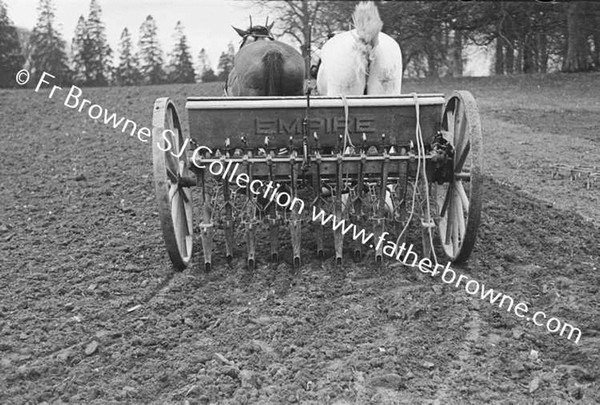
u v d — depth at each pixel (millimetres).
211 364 4824
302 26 31047
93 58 47625
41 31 40031
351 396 4398
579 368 4668
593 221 8242
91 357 5016
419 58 41750
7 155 13602
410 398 4371
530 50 38094
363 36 7273
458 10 33562
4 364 4914
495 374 4668
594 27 35938
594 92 25625
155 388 4551
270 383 4598
